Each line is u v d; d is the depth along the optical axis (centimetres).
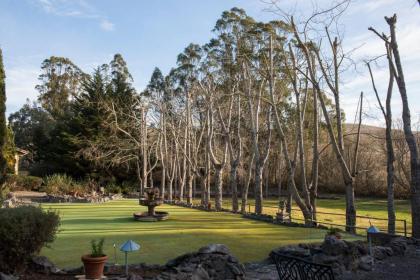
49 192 3834
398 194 4606
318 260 939
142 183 4381
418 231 1327
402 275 890
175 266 810
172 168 4450
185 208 3120
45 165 5144
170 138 4753
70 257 1122
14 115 7944
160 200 2197
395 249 1108
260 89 2794
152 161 5112
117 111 4819
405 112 1413
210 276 768
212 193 5588
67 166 4950
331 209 3600
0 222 728
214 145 4081
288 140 4447
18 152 4728
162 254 1180
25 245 744
